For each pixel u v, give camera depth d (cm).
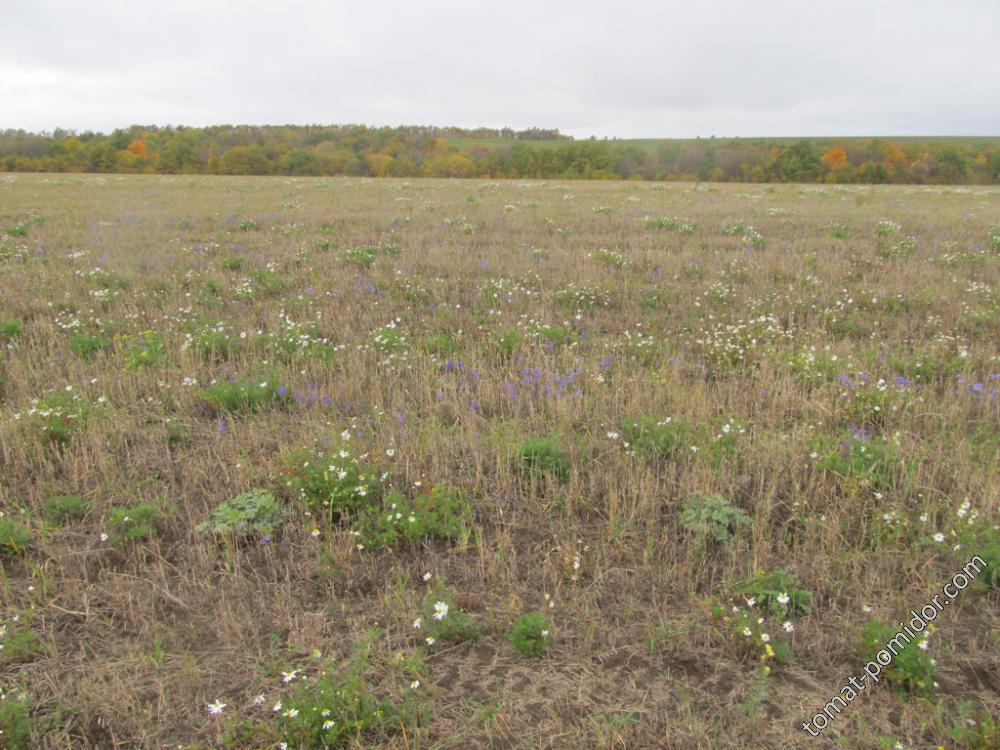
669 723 290
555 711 299
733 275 1054
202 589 373
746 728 288
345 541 404
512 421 539
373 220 1666
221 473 480
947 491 449
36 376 626
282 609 359
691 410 555
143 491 463
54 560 393
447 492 447
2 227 1494
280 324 789
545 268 1098
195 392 598
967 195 2667
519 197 2419
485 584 378
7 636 336
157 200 2181
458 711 300
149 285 982
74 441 502
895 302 878
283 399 593
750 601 340
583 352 726
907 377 639
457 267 1103
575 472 460
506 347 721
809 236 1437
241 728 292
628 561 396
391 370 650
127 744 288
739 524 420
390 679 314
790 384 602
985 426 532
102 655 332
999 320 798
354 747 280
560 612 356
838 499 434
